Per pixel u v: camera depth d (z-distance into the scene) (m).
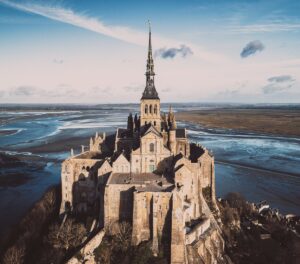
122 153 128.38
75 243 102.69
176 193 102.19
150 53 136.25
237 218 136.12
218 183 193.25
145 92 137.62
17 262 99.81
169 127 139.25
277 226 129.12
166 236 103.31
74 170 131.38
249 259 113.12
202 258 105.25
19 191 176.62
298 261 109.44
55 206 137.12
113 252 101.62
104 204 109.62
